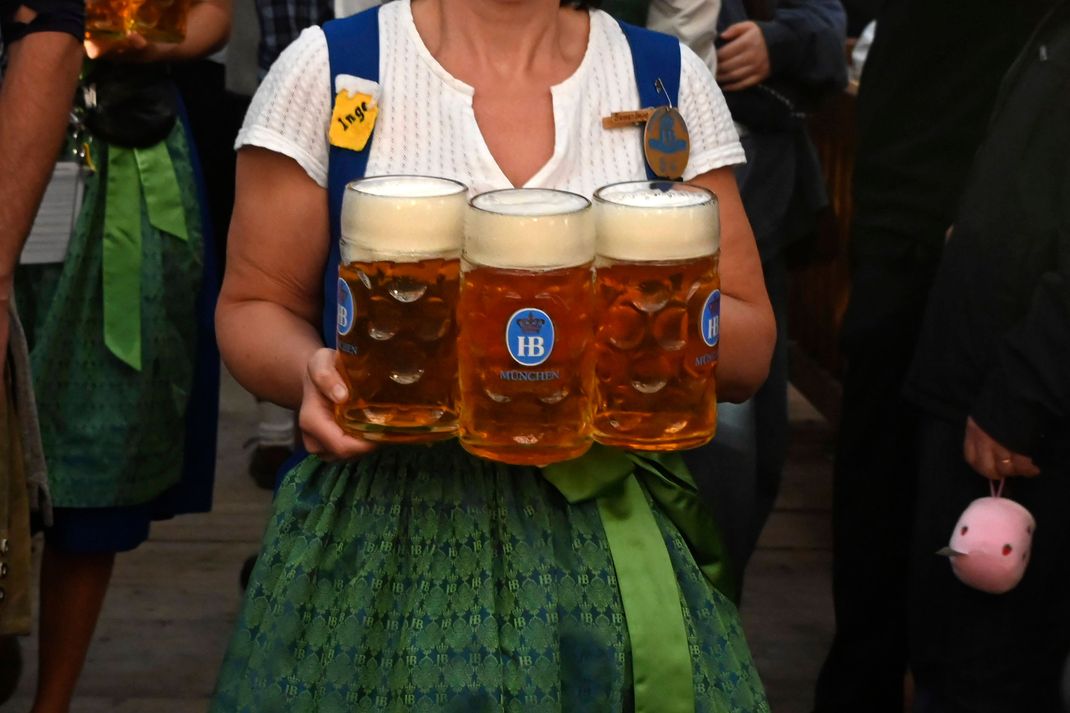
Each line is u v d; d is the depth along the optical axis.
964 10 2.81
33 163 2.16
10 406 2.21
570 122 1.61
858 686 3.13
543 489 1.55
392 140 1.59
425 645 1.47
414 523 1.51
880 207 2.98
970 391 2.49
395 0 1.71
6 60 2.23
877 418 3.04
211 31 3.05
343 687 1.48
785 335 3.08
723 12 2.89
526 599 1.49
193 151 3.06
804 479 4.75
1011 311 2.40
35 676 3.41
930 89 2.89
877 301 2.98
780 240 2.99
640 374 1.36
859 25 5.50
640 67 1.66
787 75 2.99
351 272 1.34
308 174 1.60
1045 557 2.42
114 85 2.85
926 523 2.60
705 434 1.40
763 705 1.61
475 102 1.62
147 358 2.90
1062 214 2.31
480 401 1.34
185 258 2.97
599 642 1.51
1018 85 2.41
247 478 4.68
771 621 3.79
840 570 3.12
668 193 1.40
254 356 1.61
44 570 2.97
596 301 1.37
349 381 1.37
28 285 2.85
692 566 1.59
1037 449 2.38
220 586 3.93
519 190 1.38
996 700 2.48
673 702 1.50
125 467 2.88
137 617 3.75
